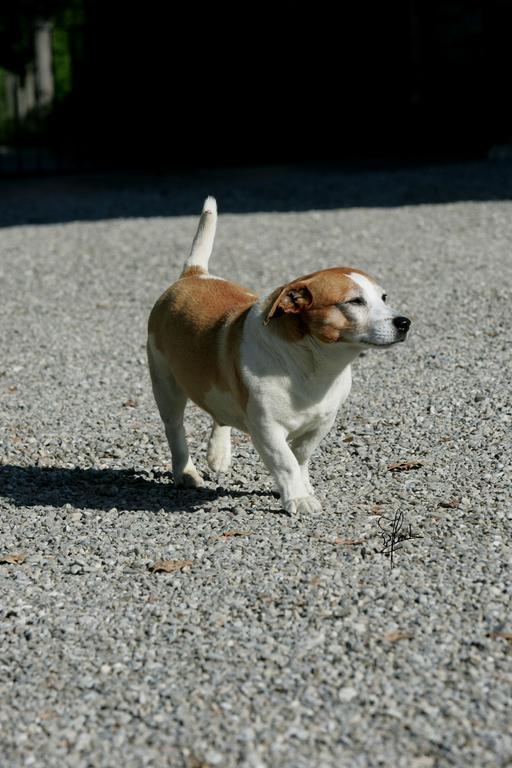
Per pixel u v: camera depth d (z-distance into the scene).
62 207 24.78
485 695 5.66
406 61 31.25
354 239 18.92
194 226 21.12
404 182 25.12
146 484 9.35
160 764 5.30
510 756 5.19
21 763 5.38
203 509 8.53
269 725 5.52
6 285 17.20
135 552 7.73
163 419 9.32
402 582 6.92
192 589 7.05
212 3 31.38
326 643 6.26
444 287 15.29
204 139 32.34
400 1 30.97
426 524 7.85
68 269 18.05
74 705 5.83
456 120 30.61
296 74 31.53
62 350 13.59
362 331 7.68
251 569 7.26
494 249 17.42
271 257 17.86
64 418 11.09
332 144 31.77
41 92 39.84
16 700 5.92
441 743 5.30
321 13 31.16
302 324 7.75
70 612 6.89
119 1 32.25
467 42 30.17
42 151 38.22
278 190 25.47
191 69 31.91
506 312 13.82
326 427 8.27
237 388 8.09
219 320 8.44
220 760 5.29
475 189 23.41
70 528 8.29
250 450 9.99
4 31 30.53
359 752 5.28
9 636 6.65
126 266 18.03
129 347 13.58
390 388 11.32
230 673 6.02
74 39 35.50
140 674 6.09
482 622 6.39
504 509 8.10
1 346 13.92
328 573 7.09
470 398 10.80
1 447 10.35
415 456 9.40
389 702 5.64
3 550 7.96
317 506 8.14
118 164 32.56
